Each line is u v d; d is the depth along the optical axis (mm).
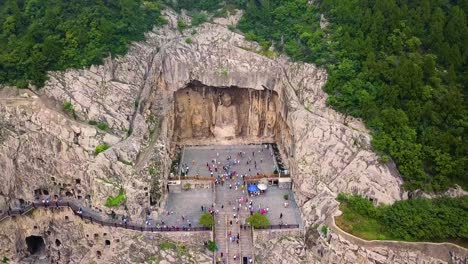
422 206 62250
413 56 70500
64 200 69312
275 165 80500
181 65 83625
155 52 82250
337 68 73250
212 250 64812
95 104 71312
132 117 73375
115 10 81625
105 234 66000
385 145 66000
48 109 68812
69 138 68188
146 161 69812
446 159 63438
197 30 87812
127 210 66688
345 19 77438
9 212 67625
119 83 74688
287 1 86562
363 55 72750
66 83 71500
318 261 63312
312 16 82375
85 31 75312
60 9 78625
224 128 90125
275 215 69438
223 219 69062
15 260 67750
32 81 71000
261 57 83500
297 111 74312
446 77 68438
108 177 66875
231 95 89375
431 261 58938
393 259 59781
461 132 64438
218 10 90875
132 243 64938
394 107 68188
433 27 72250
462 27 71562
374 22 73750
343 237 61438
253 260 64188
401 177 65250
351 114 69875
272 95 86562
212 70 84250
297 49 80062
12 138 68000
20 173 68812
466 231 58656
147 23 83875
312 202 67875
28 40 73625
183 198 73438
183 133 90375
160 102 81875
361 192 65625
